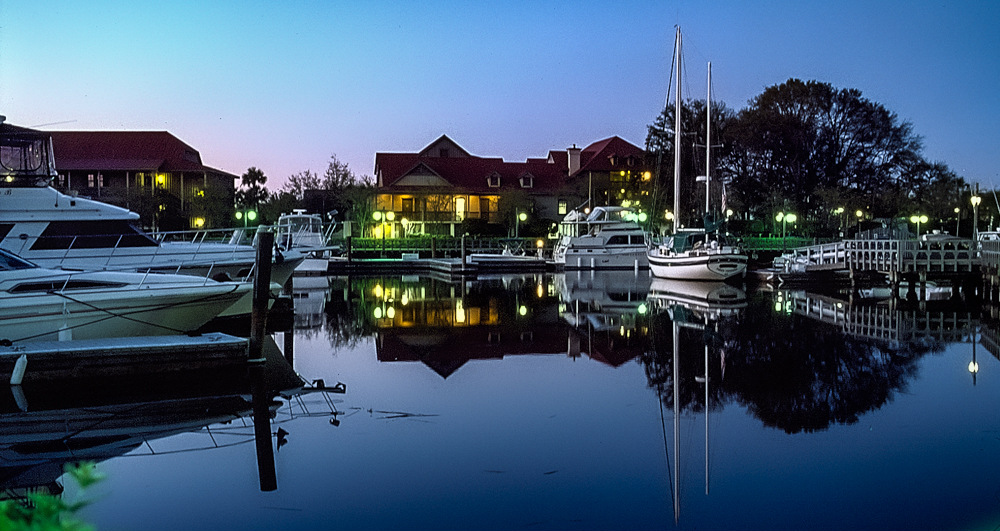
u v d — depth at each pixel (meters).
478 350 19.66
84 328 16.00
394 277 46.81
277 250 25.39
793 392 14.77
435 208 76.31
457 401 14.10
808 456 10.88
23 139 21.38
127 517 8.68
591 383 15.69
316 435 11.87
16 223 20.52
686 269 39.69
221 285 17.08
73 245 21.02
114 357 14.38
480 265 51.06
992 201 67.19
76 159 73.25
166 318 16.75
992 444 11.33
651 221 55.03
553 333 22.48
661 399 14.24
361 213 69.69
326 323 24.94
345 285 40.56
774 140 72.88
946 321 24.58
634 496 9.41
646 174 67.88
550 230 73.62
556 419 12.84
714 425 12.47
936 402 13.85
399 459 10.75
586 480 9.98
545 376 16.36
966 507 9.02
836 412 13.19
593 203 74.06
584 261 51.12
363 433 11.99
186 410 13.30
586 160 85.12
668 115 66.19
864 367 16.98
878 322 24.30
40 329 15.50
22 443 11.43
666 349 19.59
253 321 15.75
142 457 10.81
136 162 73.25
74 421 12.61
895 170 73.44
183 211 65.94
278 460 10.66
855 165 74.12
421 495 9.41
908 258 33.66
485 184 80.25
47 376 13.99
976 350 19.17
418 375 16.47
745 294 33.97
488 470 10.27
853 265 36.84
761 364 17.56
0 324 15.10
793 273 36.75
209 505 9.04
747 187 71.81
